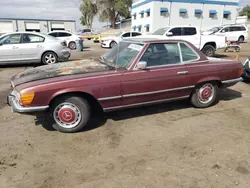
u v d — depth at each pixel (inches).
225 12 1268.5
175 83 157.9
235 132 141.6
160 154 117.1
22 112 125.0
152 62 151.6
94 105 149.6
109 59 165.0
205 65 167.8
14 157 114.0
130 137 134.9
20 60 358.3
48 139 132.3
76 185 94.7
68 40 690.2
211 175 100.8
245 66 257.4
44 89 124.7
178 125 150.8
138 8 1349.7
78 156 115.6
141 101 151.1
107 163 109.7
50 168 105.8
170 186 93.8
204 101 179.2
